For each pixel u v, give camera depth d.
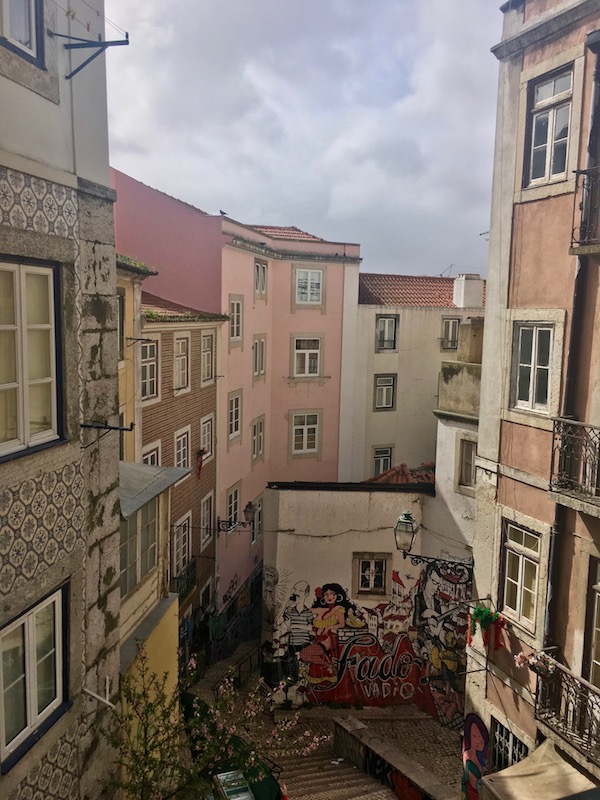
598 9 8.12
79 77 6.37
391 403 26.58
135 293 14.02
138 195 20.72
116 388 7.36
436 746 14.56
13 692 5.66
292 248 24.66
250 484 23.64
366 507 15.89
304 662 16.28
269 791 9.67
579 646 8.59
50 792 6.20
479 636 10.73
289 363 25.23
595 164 8.24
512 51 9.57
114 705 7.65
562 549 8.89
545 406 9.38
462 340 14.58
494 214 10.14
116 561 7.55
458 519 14.70
